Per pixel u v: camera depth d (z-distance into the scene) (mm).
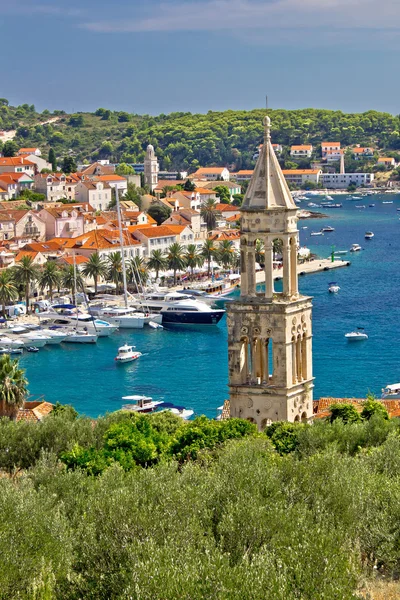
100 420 130000
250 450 94125
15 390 159125
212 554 71188
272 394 100500
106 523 79312
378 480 88750
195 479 89750
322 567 70562
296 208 99500
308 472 87312
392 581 79438
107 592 72562
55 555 80688
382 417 118375
